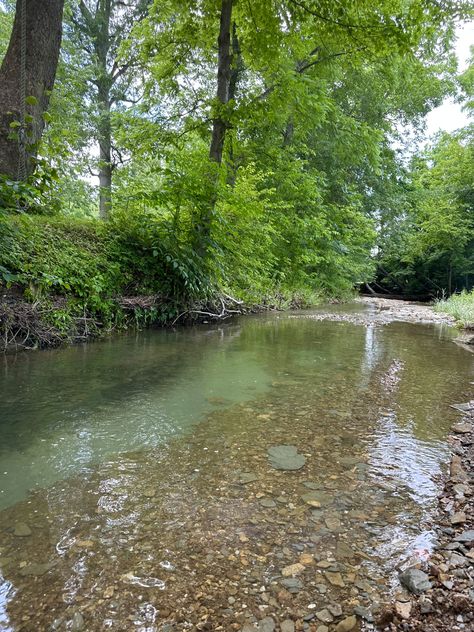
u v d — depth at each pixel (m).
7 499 1.69
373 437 2.41
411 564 1.34
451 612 1.14
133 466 2.00
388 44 6.59
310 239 12.87
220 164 7.11
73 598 1.18
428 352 5.07
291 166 11.60
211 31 8.34
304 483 1.87
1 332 4.27
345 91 14.20
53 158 5.72
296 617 1.13
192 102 10.52
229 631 1.08
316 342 5.60
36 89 5.78
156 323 6.46
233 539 1.46
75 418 2.58
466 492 1.79
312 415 2.74
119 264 5.78
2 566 1.30
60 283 4.71
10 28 11.95
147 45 9.07
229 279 8.77
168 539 1.46
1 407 2.72
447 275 20.31
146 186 7.79
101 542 1.43
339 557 1.38
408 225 18.61
